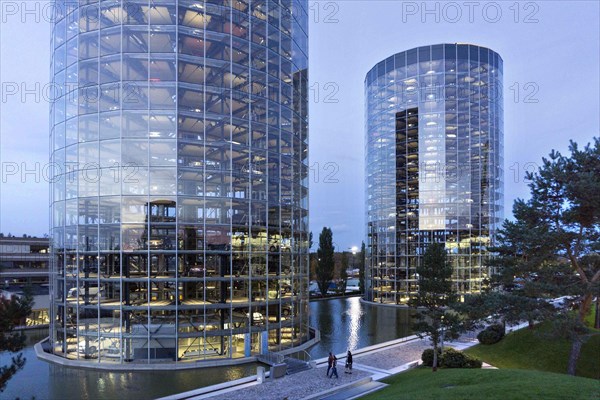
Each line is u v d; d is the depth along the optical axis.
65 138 35.06
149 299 31.06
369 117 76.06
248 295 33.62
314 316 52.91
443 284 28.28
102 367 29.66
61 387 25.08
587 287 24.03
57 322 33.97
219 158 34.25
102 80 33.56
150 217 32.16
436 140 67.31
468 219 65.25
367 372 28.44
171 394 23.75
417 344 37.12
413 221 67.12
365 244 75.69
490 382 21.56
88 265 32.38
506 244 29.64
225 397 23.16
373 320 49.72
